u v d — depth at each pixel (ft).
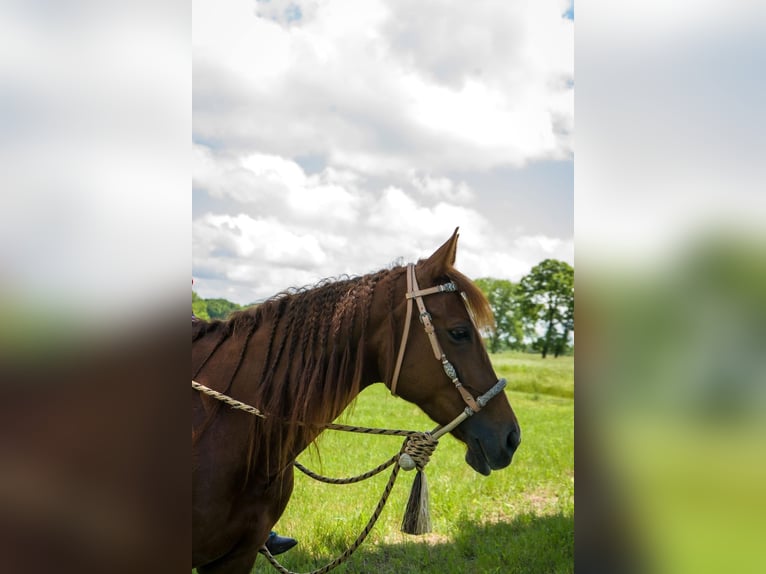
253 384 7.63
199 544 7.30
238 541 7.75
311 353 7.62
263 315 8.01
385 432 7.79
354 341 7.73
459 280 7.84
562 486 19.92
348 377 7.61
